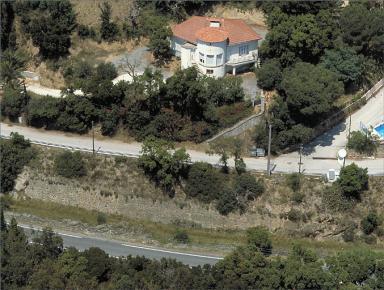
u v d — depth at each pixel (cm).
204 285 13662
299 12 18575
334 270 13925
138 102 17475
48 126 18112
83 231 16175
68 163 16838
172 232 16150
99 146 17388
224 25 18712
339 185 16000
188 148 17200
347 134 17625
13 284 13775
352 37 18562
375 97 18738
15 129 18175
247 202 16075
